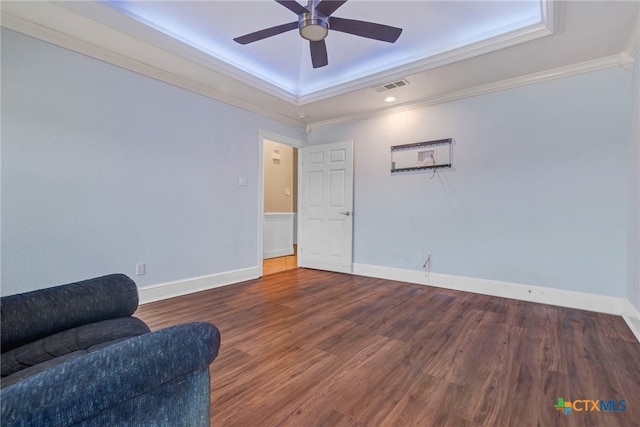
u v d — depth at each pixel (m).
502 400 1.54
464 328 2.46
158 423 0.84
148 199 3.07
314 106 4.11
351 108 4.18
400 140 4.09
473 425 1.36
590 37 2.43
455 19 2.57
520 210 3.24
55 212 2.47
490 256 3.42
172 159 3.26
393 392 1.61
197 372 0.93
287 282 4.00
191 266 3.46
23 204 2.32
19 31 2.27
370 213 4.38
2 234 2.23
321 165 4.81
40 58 2.38
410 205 4.00
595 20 2.21
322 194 4.80
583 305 2.91
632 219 2.57
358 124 4.50
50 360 1.09
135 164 2.96
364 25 2.07
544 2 2.09
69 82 2.53
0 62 2.21
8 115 2.25
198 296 3.32
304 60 3.39
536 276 3.16
